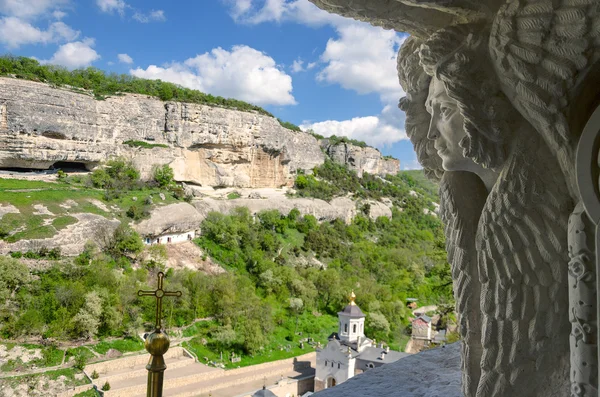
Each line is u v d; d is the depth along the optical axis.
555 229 1.97
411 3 2.08
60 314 33.91
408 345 40.31
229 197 75.50
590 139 1.68
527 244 2.02
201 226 60.00
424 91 2.77
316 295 49.22
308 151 98.44
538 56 1.82
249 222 65.56
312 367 36.94
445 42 2.18
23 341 31.70
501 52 1.93
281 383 32.41
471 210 2.49
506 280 2.08
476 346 2.47
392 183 115.38
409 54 2.85
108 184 63.44
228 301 40.75
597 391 1.76
